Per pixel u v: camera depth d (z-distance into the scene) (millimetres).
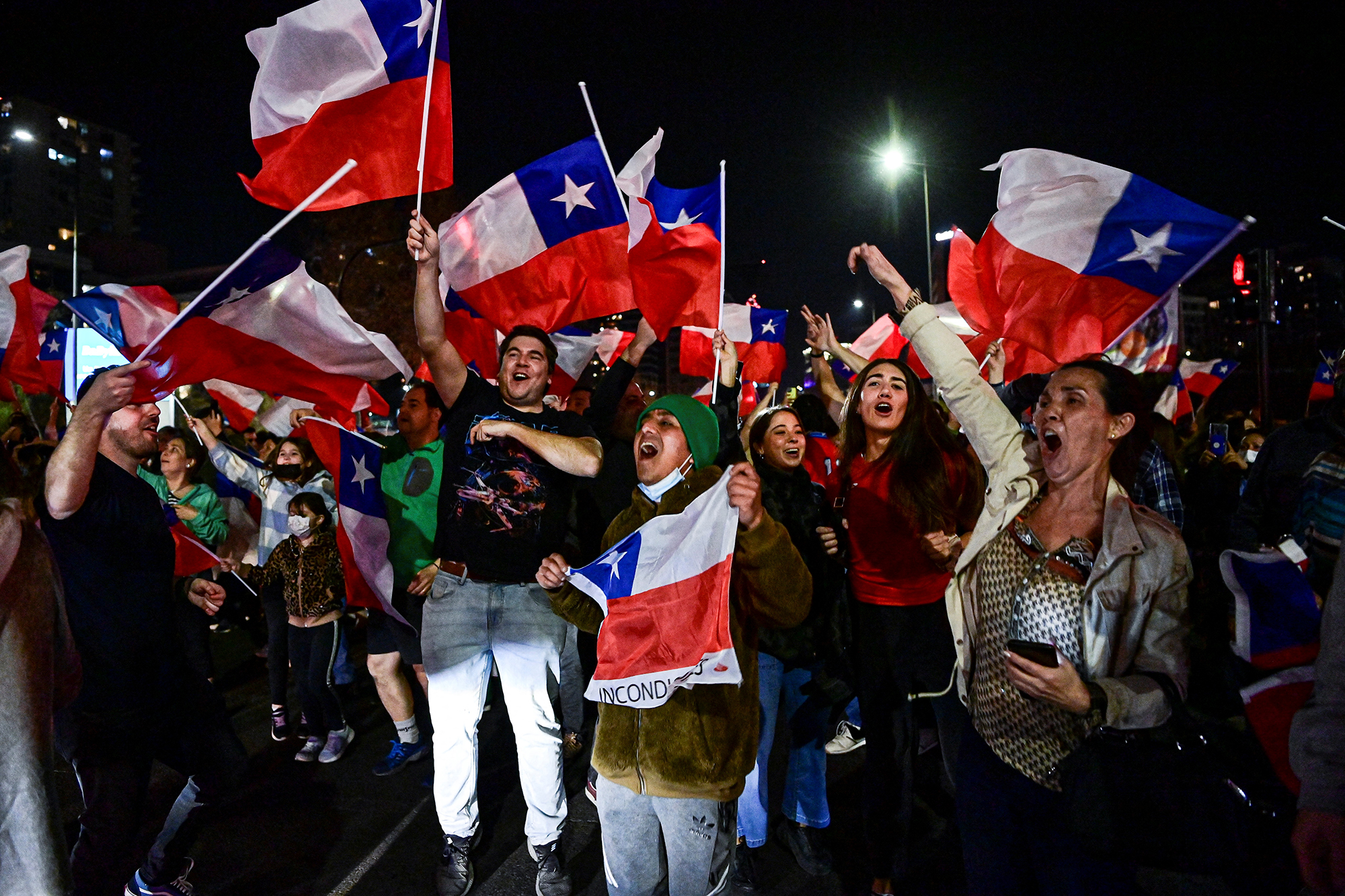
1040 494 2318
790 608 2412
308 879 3625
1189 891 3396
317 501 5023
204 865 3744
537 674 3527
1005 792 2184
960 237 4027
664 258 3986
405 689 4828
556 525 3619
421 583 4480
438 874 3498
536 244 4145
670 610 2387
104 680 2828
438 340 3641
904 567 3424
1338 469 2895
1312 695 1634
